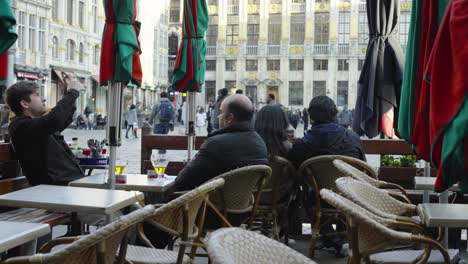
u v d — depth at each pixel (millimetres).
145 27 58750
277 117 5945
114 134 5348
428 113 3693
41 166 5320
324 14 64312
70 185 5219
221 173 5000
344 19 63531
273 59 65625
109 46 5414
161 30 64625
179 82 7875
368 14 7719
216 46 67188
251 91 66375
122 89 5586
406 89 4246
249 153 5031
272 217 5895
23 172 5609
